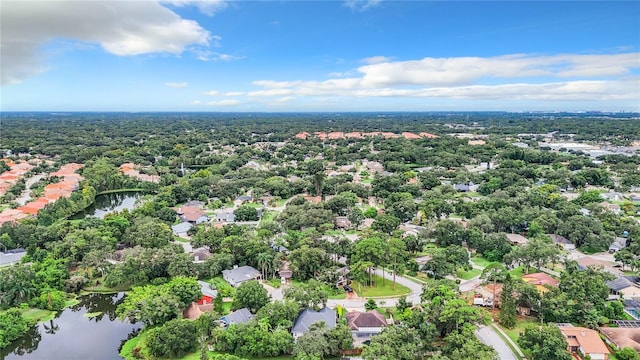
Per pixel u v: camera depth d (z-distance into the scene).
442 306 99.25
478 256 158.88
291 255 138.38
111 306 126.75
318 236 156.75
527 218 180.88
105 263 140.12
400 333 92.69
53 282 129.25
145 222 175.75
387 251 132.75
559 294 111.88
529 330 95.00
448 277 139.88
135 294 118.06
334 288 129.25
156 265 135.25
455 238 164.00
